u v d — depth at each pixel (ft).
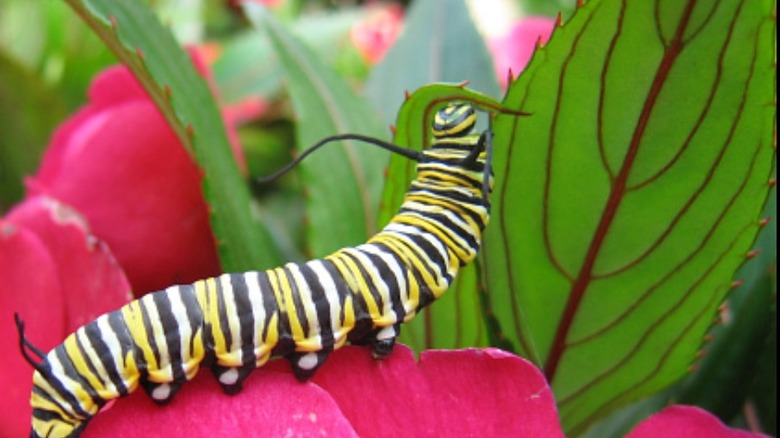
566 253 0.48
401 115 0.47
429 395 0.44
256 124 1.03
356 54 1.02
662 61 0.44
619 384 0.51
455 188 0.45
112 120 0.59
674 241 0.47
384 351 0.44
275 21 0.60
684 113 0.45
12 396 0.52
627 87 0.45
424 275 0.44
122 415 0.43
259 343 0.43
